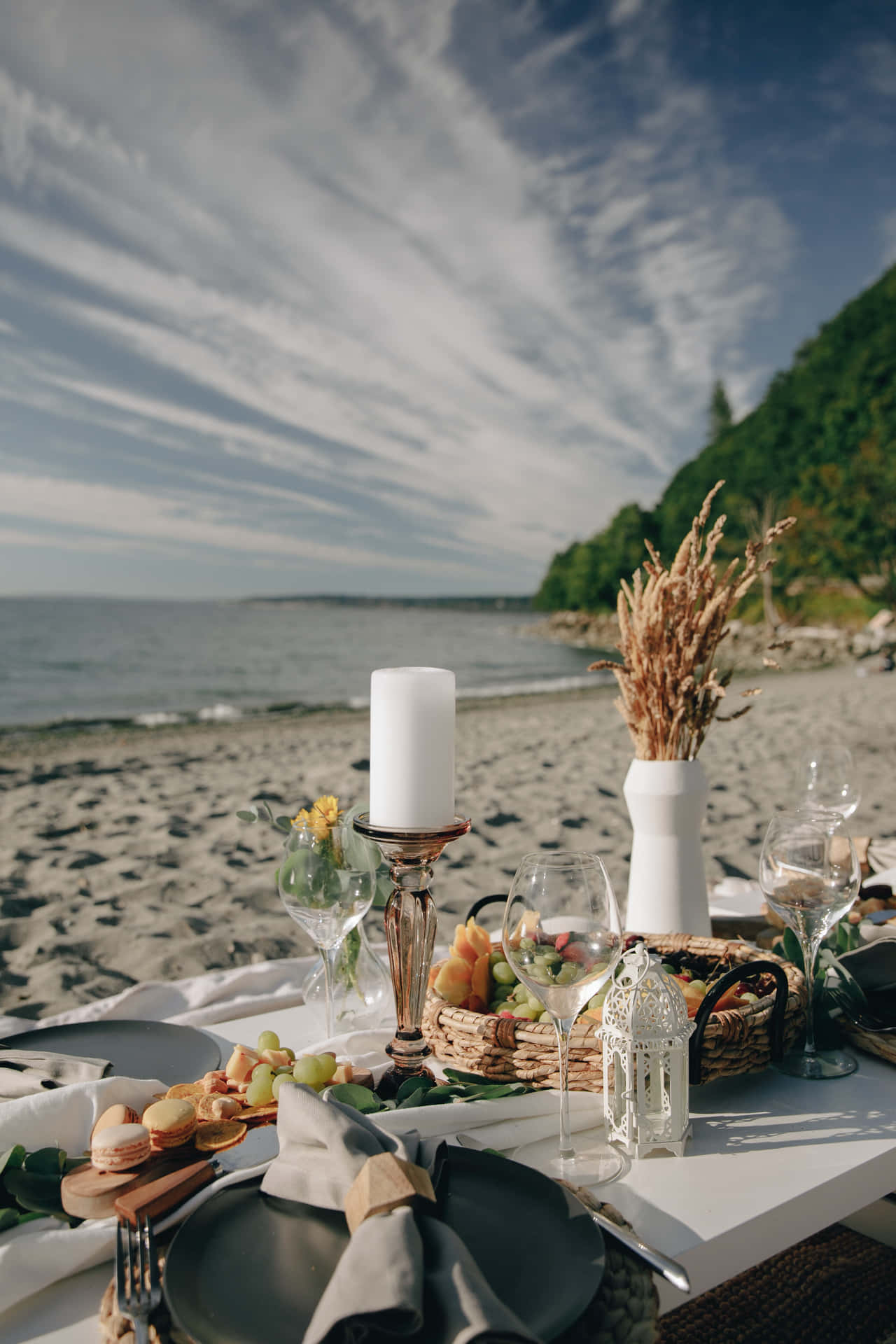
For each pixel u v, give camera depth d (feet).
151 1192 2.30
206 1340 1.80
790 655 85.40
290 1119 2.41
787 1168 2.76
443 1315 1.75
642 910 4.64
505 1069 3.19
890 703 39.93
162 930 11.30
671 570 4.64
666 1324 3.98
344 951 3.88
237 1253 2.14
